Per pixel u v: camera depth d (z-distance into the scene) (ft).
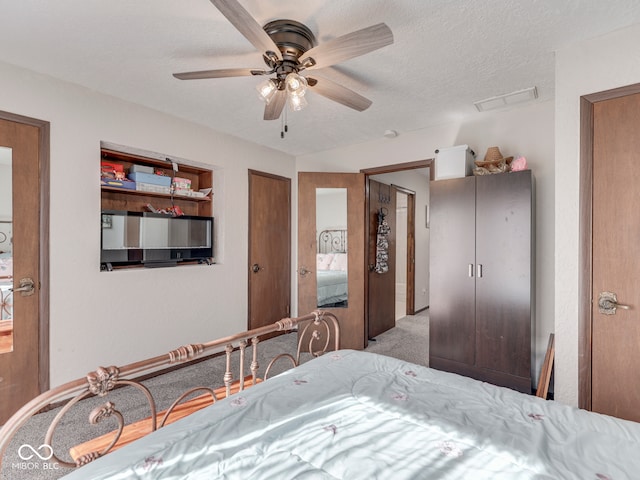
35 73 7.50
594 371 6.10
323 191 12.63
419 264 18.97
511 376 8.51
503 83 7.97
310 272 12.35
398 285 22.11
